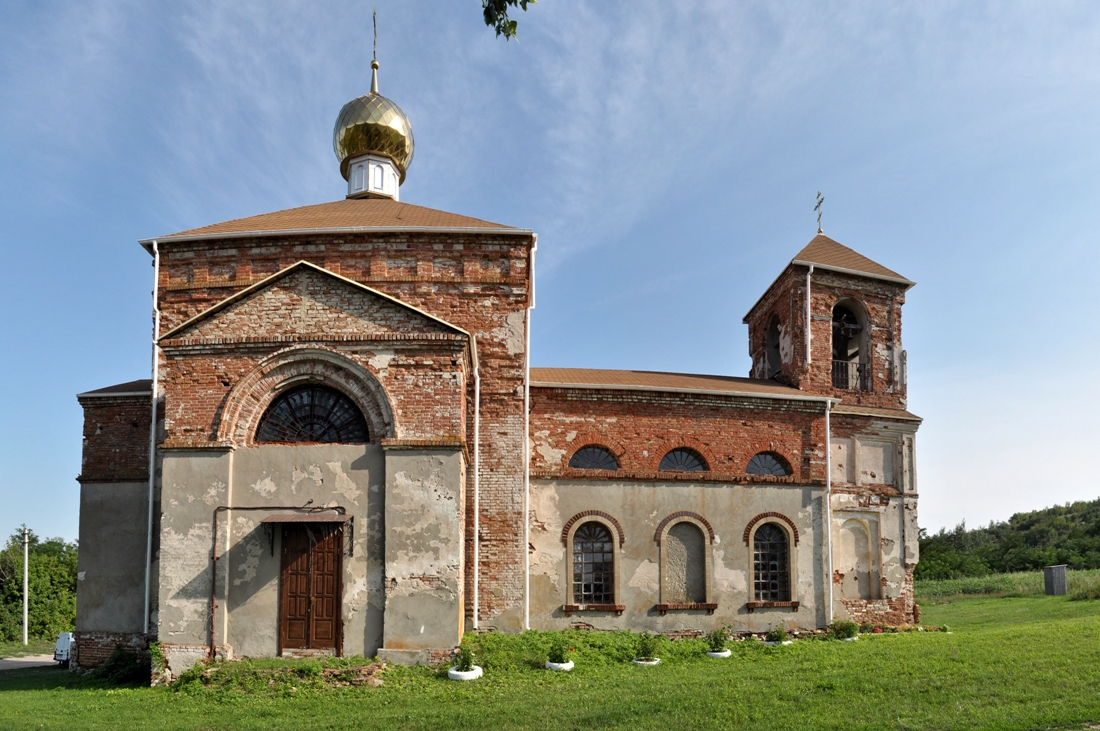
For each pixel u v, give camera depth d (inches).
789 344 1095.0
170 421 676.1
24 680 795.4
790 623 892.0
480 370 817.5
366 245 844.0
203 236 837.8
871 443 1029.8
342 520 641.0
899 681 547.5
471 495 775.1
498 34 448.8
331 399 700.0
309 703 553.9
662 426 914.1
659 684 580.1
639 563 864.3
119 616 828.6
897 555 999.0
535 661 665.0
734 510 902.4
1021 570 2763.3
